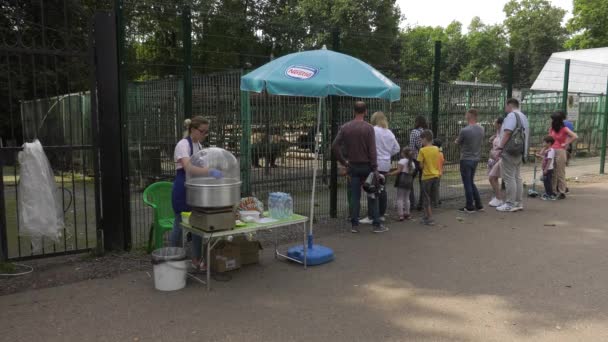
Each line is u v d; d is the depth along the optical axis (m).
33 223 5.17
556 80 24.45
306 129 8.59
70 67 6.07
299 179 8.91
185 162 4.93
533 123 15.60
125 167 5.77
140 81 8.81
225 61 7.65
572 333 3.73
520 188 8.51
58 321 3.94
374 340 3.61
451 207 8.88
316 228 7.26
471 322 3.93
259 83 5.03
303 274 5.16
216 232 4.67
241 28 7.43
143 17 6.07
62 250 6.11
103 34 5.46
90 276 5.02
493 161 9.04
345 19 22.86
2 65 6.02
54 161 6.71
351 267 5.40
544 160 9.67
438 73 9.19
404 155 7.67
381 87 5.37
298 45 8.12
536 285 4.79
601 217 7.97
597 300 4.39
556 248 6.13
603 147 13.60
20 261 5.26
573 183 11.96
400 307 4.25
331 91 5.07
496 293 4.58
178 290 4.65
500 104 11.12
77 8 6.44
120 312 4.12
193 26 7.00
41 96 9.58
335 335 3.69
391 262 5.58
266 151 8.61
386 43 12.06
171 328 3.80
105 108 5.56
